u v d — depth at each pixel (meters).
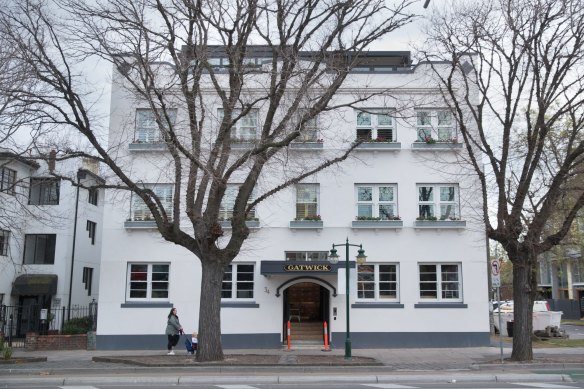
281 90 17.64
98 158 18.06
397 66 25.95
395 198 23.83
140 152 23.75
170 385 14.51
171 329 20.42
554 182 18.70
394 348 22.72
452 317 23.05
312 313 24.98
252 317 22.89
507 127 18.91
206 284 17.80
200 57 17.03
